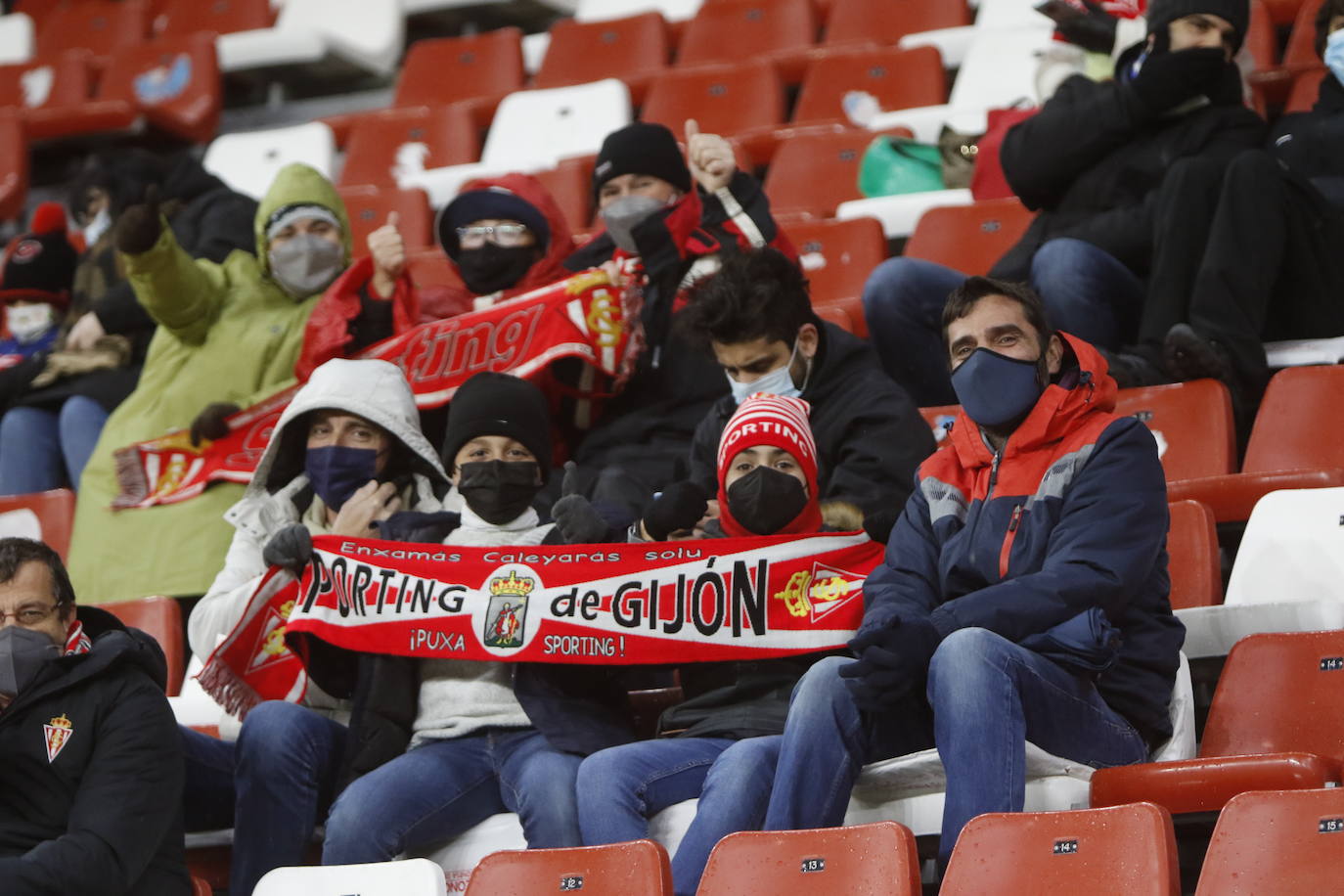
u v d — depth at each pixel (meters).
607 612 14.53
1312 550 15.26
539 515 17.58
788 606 14.38
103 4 41.78
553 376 19.45
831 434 16.25
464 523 15.52
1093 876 10.97
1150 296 18.81
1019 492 13.49
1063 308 19.27
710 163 19.86
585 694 14.66
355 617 14.88
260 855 14.11
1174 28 20.44
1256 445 17.58
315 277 21.97
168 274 21.41
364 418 16.52
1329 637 13.42
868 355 16.69
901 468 15.84
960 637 12.34
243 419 20.38
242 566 16.27
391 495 16.45
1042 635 12.59
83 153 37.25
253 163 33.94
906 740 13.03
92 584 20.23
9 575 13.61
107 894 12.67
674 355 19.38
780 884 11.70
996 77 29.48
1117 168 20.38
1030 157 20.77
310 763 14.38
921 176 26.20
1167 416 17.84
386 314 20.38
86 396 23.38
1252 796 10.87
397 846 13.79
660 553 14.61
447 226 21.48
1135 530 12.95
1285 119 21.78
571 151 32.03
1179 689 13.34
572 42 35.59
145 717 13.35
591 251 21.08
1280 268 18.98
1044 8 23.62
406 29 40.25
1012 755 12.08
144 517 20.22
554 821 13.47
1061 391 13.59
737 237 19.66
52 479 23.67
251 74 38.69
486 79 36.06
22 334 27.23
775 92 31.30
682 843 12.77
